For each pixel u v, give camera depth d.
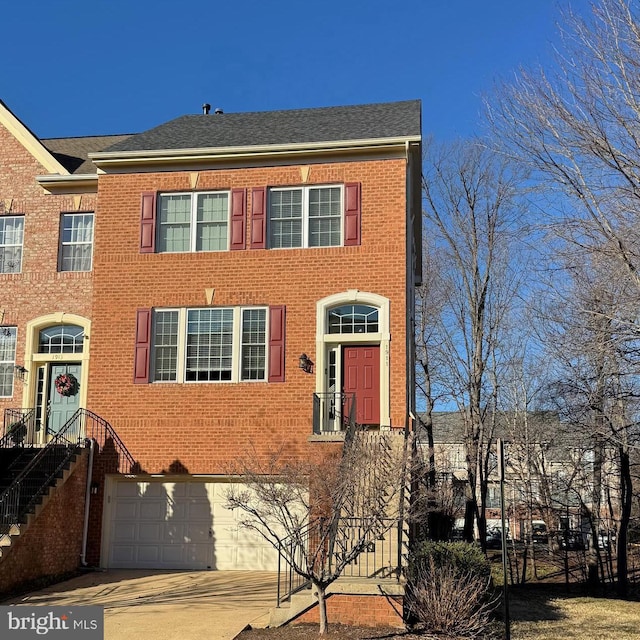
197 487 19.64
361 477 13.85
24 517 15.83
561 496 35.28
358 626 12.22
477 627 12.35
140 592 15.80
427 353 34.09
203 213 20.81
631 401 21.22
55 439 18.36
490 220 33.06
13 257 22.25
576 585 27.97
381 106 23.77
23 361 21.59
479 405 31.58
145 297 20.47
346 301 19.62
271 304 19.92
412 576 13.05
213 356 19.95
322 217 20.28
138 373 20.02
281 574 18.19
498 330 33.34
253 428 19.34
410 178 21.48
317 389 19.30
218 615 13.23
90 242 22.03
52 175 21.94
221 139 21.58
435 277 34.59
